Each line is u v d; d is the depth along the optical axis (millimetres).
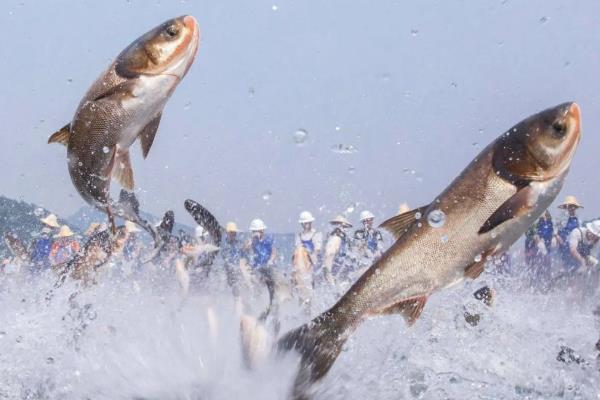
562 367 4801
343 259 8438
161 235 5691
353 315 3771
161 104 3768
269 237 9508
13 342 4902
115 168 3812
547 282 9234
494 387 4398
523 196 3521
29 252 10242
